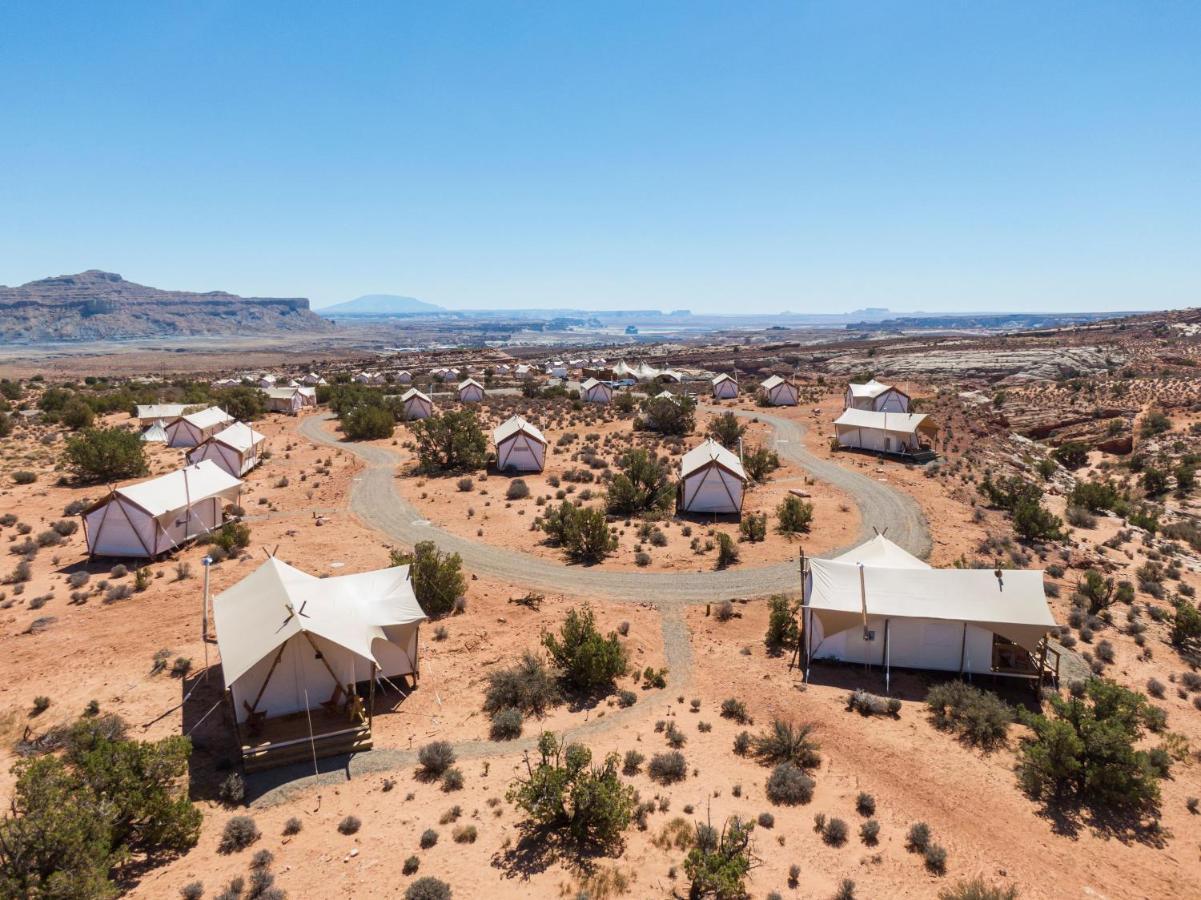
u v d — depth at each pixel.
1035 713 23.91
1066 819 18.45
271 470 60.62
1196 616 28.66
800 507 44.38
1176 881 16.33
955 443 70.94
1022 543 41.44
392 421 80.00
